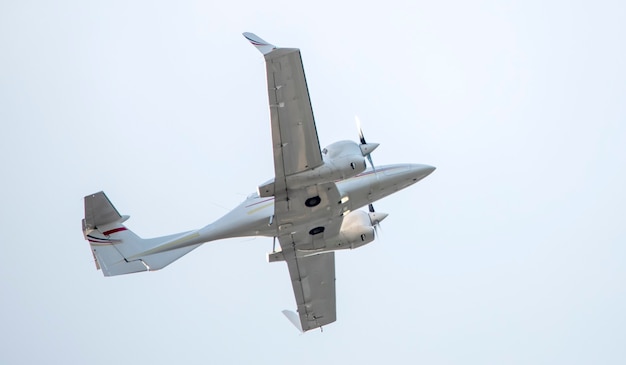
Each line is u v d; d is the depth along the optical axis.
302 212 89.69
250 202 93.50
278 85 75.69
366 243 97.44
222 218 93.75
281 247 96.19
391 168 94.56
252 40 74.06
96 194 98.06
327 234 95.38
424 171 95.31
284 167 83.12
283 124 78.81
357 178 92.62
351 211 93.81
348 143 88.44
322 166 84.50
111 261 98.38
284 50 73.69
